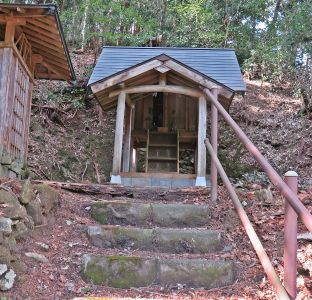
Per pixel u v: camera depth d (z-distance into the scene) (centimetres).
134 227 320
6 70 444
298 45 1041
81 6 1134
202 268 264
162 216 344
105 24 1120
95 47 1096
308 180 655
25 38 516
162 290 252
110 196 414
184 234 305
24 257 249
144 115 826
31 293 223
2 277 217
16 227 257
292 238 193
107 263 261
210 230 314
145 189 421
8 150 449
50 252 272
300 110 983
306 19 979
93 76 669
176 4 1252
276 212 337
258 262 278
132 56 756
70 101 962
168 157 785
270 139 888
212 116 408
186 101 829
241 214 262
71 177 759
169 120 822
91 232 304
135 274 260
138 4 1241
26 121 541
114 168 587
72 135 880
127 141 743
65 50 536
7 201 260
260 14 1273
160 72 598
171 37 1189
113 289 250
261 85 1188
